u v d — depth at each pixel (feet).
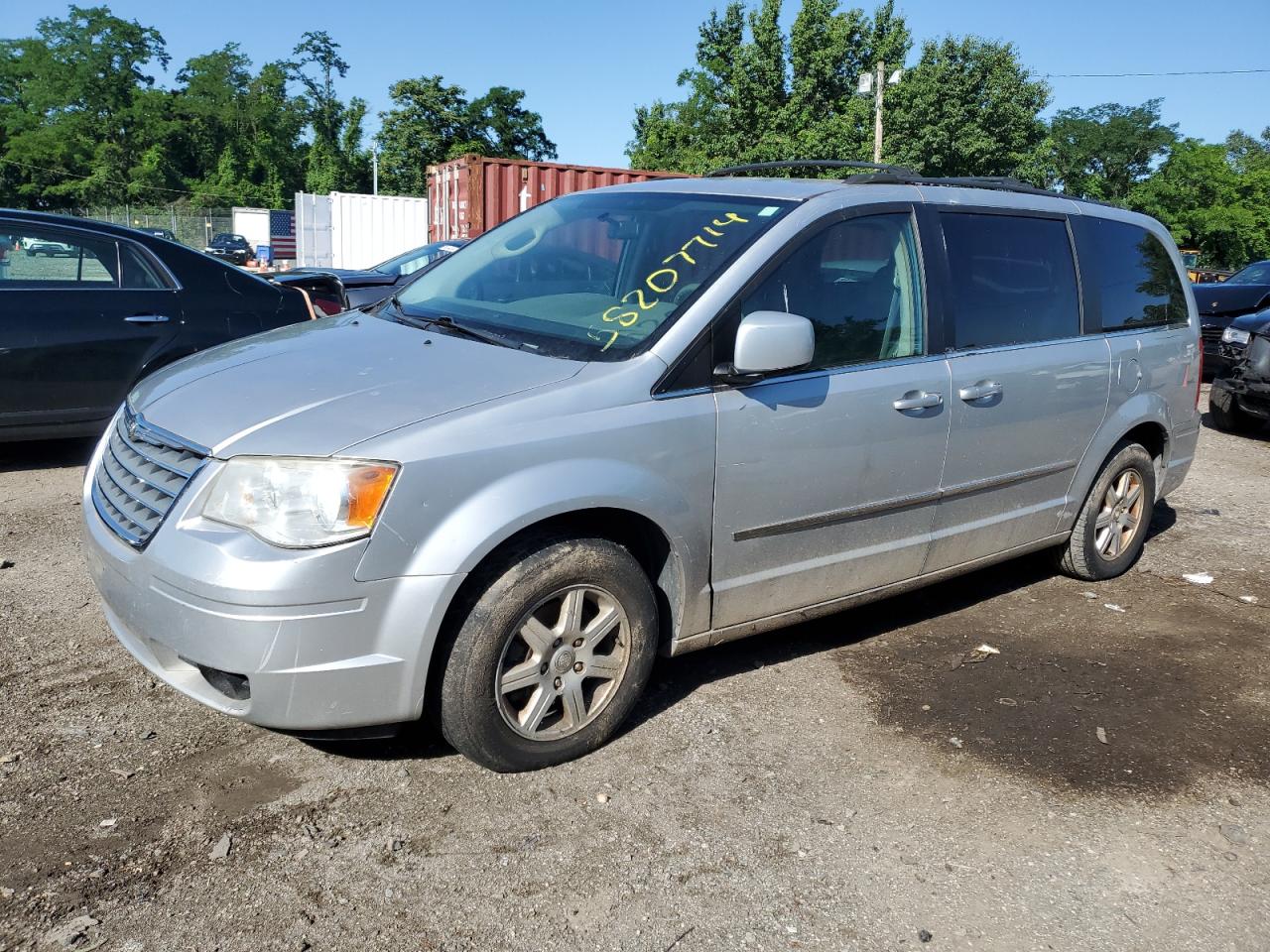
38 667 12.07
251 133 289.74
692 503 10.69
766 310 11.12
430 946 7.95
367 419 9.27
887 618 15.16
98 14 271.90
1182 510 22.47
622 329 10.89
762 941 8.23
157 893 8.36
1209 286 44.96
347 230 78.28
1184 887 9.20
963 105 130.52
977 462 13.61
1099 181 222.69
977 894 8.94
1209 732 12.07
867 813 10.05
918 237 13.03
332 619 8.80
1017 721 12.09
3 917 7.97
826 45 125.39
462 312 12.24
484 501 9.25
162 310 20.18
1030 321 14.38
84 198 261.85
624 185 14.29
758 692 12.42
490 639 9.56
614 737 11.14
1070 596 16.42
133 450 10.18
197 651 8.83
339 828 9.32
